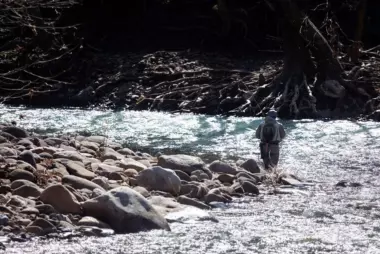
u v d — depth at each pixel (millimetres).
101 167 15281
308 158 20609
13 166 13883
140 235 11547
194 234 11750
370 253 10898
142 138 24922
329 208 13961
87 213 11961
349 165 19453
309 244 11359
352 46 35031
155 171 14406
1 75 19328
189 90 35031
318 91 32812
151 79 37781
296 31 33062
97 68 39844
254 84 34500
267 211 13633
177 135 25781
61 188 12078
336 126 28469
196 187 14438
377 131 26906
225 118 31297
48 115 32188
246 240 11523
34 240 10891
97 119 30781
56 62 39344
